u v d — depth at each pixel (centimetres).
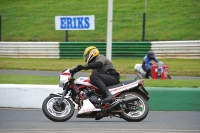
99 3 12500
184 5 11688
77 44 9206
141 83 3469
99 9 12106
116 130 3030
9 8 12862
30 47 9469
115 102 3362
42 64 8594
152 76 6594
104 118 3753
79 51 9200
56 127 3155
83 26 9212
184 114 4019
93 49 3466
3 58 9575
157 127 3212
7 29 11544
